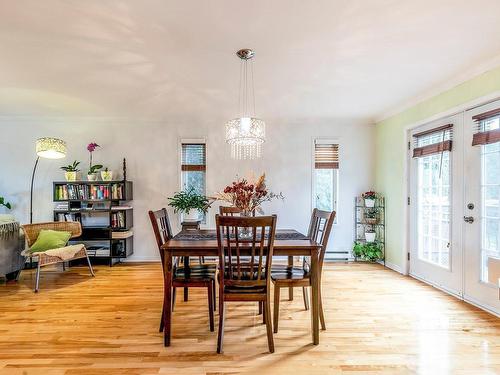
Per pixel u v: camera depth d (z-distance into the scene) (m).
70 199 4.64
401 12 2.03
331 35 2.32
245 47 2.52
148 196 4.98
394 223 4.48
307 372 1.94
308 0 1.90
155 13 2.03
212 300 2.53
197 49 2.55
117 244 4.76
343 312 2.88
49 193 4.90
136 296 3.33
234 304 3.13
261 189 2.86
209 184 4.99
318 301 2.39
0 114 4.64
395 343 2.30
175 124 4.99
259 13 2.04
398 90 3.61
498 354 2.15
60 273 4.27
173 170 4.99
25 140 4.87
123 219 4.70
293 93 3.70
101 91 3.58
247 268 2.55
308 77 3.18
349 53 2.63
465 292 3.16
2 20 2.09
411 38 2.38
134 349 2.22
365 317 2.77
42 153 4.10
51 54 2.62
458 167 3.25
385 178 4.76
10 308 2.99
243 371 1.95
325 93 3.71
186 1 1.90
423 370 1.96
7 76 3.10
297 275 2.56
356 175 5.12
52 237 3.92
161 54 2.63
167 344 2.26
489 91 2.81
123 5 1.93
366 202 4.88
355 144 5.12
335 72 3.05
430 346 2.26
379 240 4.93
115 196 4.67
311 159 5.07
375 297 3.28
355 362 2.05
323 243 2.51
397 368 1.98
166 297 2.30
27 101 3.96
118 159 4.95
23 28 2.20
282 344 2.29
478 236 2.98
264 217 2.16
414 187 4.07
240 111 4.51
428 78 3.22
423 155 3.81
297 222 5.07
